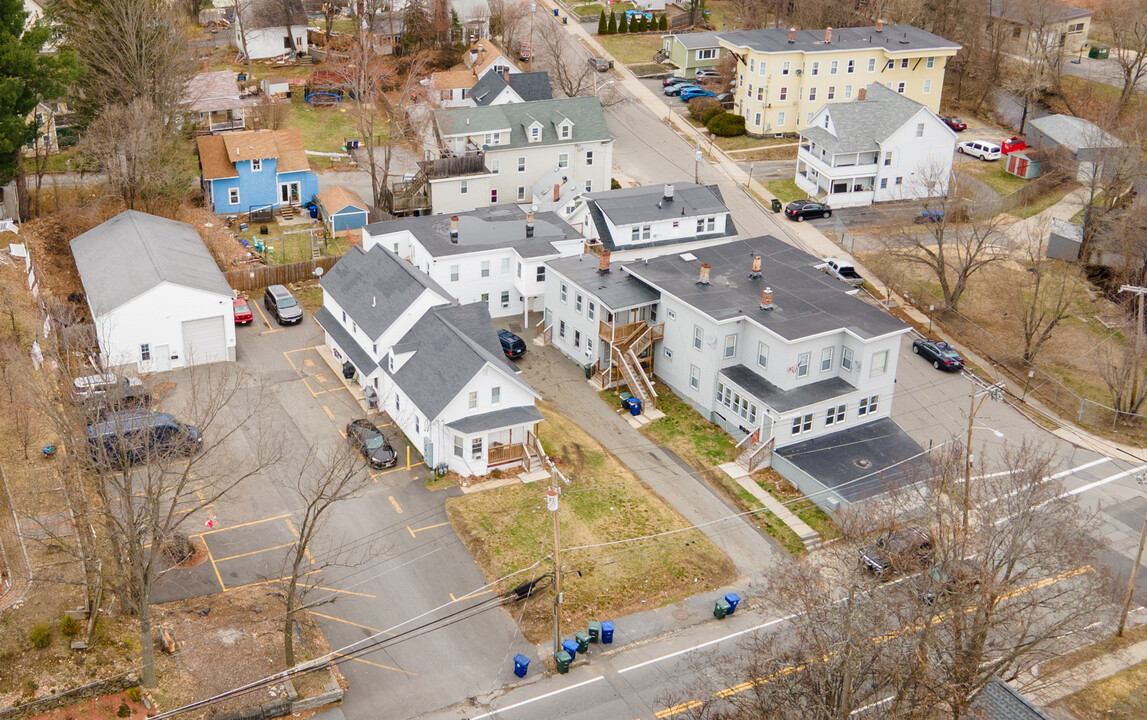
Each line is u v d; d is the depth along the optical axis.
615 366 67.75
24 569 46.41
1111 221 82.50
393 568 51.34
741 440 62.19
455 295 73.88
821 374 62.22
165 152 81.88
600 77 115.88
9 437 54.31
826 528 56.00
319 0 127.62
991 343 73.88
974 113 115.88
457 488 57.19
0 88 70.88
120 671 42.78
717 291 65.44
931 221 84.88
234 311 70.31
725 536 55.25
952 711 40.38
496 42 124.81
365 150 100.00
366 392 63.53
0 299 65.81
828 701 39.22
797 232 88.38
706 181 97.44
